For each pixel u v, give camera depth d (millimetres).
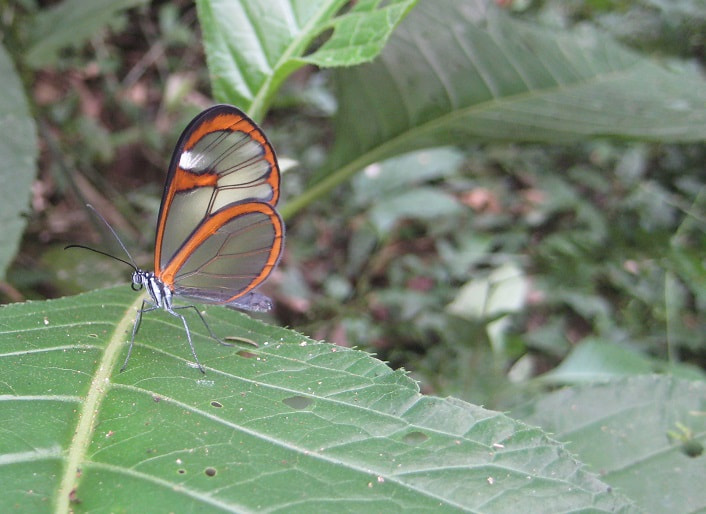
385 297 292
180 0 488
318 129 405
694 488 159
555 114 194
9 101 203
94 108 413
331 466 123
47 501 112
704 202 324
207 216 166
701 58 392
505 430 130
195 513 115
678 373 216
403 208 287
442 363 244
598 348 223
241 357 145
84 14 244
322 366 144
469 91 192
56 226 316
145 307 158
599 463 165
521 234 347
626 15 396
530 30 198
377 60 189
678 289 302
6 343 138
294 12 174
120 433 124
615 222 352
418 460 125
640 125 192
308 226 345
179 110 417
